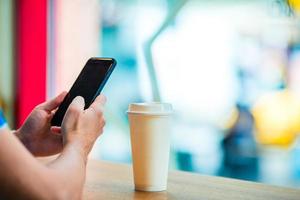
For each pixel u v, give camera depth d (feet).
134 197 2.55
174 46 8.86
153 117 2.61
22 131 2.90
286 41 8.05
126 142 9.27
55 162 2.06
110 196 2.57
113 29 9.26
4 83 9.15
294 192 2.73
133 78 9.21
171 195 2.60
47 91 9.31
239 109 8.48
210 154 8.79
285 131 8.18
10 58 9.14
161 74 9.00
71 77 9.31
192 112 8.84
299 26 7.92
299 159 8.10
